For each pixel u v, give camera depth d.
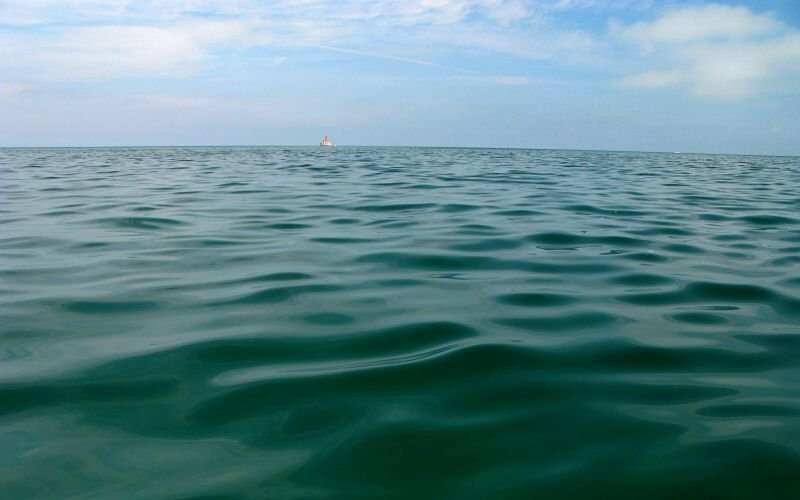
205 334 4.52
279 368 3.90
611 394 3.57
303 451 2.96
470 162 27.98
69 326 4.71
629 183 17.34
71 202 11.71
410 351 4.19
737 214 11.02
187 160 29.19
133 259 6.96
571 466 2.85
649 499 2.62
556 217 10.22
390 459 2.90
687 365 4.02
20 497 2.60
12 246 7.63
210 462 2.86
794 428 3.19
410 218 9.92
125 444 3.01
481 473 2.80
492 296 5.57
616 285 6.02
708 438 3.08
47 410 3.35
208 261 6.88
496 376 3.79
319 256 7.14
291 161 28.05
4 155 36.84
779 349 4.32
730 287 5.97
